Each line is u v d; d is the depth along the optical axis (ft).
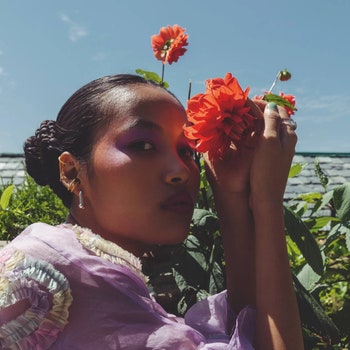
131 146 2.85
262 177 3.03
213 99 2.98
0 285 2.43
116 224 2.86
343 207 6.72
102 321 2.51
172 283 5.49
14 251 2.56
